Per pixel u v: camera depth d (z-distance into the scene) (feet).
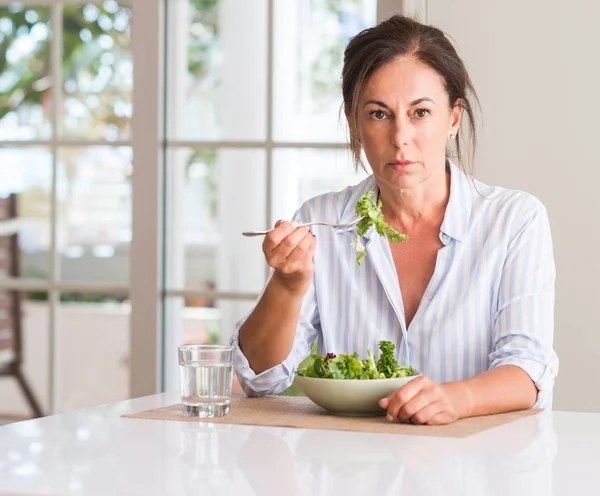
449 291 5.48
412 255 5.63
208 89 10.19
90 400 11.71
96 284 11.07
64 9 11.64
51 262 11.25
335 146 9.91
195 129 10.21
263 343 5.07
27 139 11.51
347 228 5.70
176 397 5.07
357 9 9.93
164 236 10.16
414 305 5.57
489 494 2.92
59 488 2.97
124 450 3.56
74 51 11.61
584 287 8.44
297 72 10.04
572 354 8.45
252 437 3.84
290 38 10.05
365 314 5.63
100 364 11.66
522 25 8.55
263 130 10.09
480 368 5.43
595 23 8.42
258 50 10.10
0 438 3.81
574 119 8.46
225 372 4.35
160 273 10.07
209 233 10.21
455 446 3.69
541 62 8.52
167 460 3.38
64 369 11.63
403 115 5.16
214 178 10.20
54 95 11.53
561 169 8.49
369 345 5.59
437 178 5.55
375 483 3.05
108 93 11.54
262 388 5.11
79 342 11.56
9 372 11.82
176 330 10.21
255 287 10.13
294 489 2.96
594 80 8.43
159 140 10.03
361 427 4.09
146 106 10.03
